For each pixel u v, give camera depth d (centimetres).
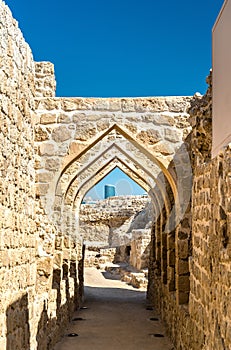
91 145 701
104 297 1285
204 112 431
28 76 520
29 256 512
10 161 424
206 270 407
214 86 393
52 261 664
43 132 694
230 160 299
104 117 699
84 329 845
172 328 731
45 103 700
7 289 405
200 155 460
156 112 700
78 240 1107
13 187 436
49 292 645
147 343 738
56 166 688
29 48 529
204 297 418
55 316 712
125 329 846
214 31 387
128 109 700
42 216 670
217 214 346
